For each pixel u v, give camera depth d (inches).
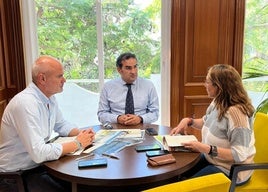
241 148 62.5
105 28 125.3
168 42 122.2
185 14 117.6
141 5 124.0
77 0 123.0
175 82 122.0
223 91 66.0
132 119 86.1
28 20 118.4
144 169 54.8
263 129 76.4
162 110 128.7
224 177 41.5
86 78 129.4
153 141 70.2
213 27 119.5
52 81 67.1
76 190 54.9
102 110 97.7
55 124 78.3
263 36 125.9
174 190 37.6
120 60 96.1
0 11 112.7
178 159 59.6
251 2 122.7
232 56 122.1
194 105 124.4
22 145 65.0
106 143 68.6
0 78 114.3
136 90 98.0
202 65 122.0
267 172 72.2
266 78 129.0
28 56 120.4
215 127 67.4
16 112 62.0
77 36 125.7
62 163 58.3
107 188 62.8
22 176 61.2
